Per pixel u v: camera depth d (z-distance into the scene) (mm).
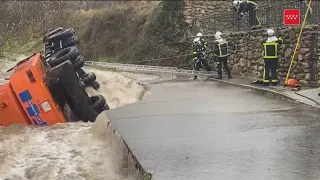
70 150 7082
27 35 28672
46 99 9469
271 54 12125
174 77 17453
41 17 30094
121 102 12789
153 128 7277
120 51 27828
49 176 5789
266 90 11359
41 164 6297
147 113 8703
